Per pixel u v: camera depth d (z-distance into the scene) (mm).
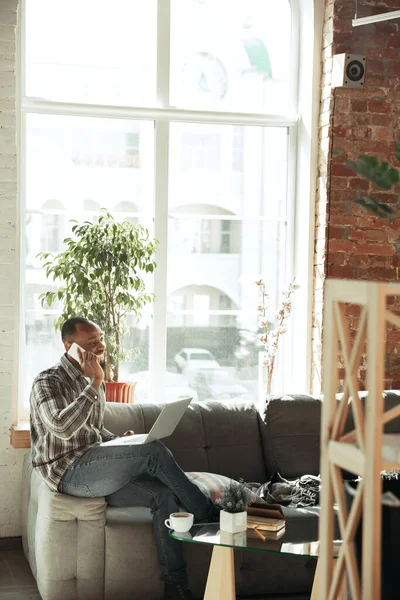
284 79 5461
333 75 5043
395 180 5195
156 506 3727
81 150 5172
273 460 4480
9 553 4641
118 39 5211
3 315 4676
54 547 3684
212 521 3799
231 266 5434
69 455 3812
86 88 5180
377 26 5121
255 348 5465
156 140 5246
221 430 4480
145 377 5316
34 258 5105
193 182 5355
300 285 5383
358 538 2068
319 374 5215
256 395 5469
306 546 3123
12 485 4734
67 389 3932
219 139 5379
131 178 5262
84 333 3936
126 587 3750
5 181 4652
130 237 4750
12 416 4832
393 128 5172
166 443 4348
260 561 3918
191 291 5383
